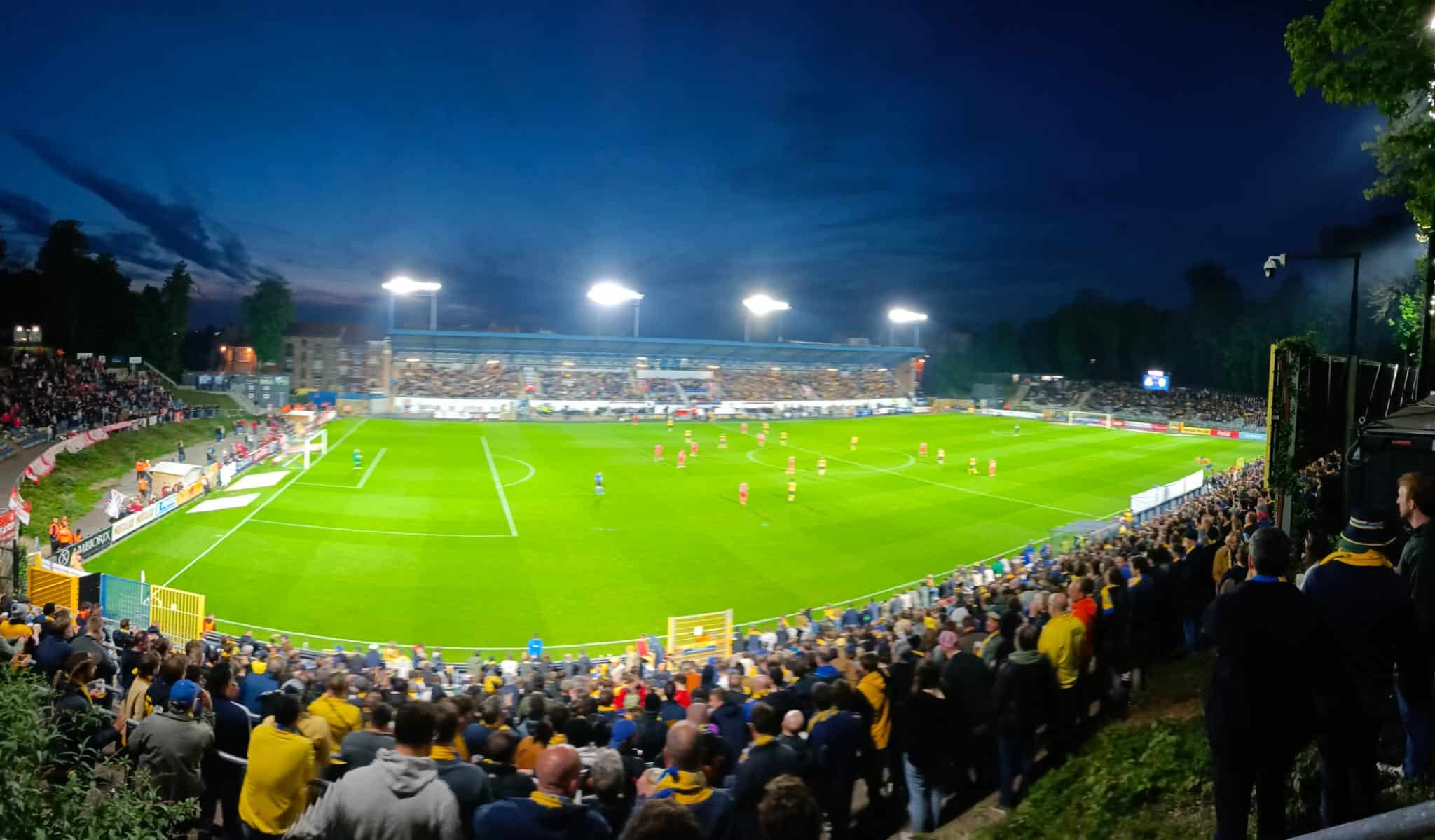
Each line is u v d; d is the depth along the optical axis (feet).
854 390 377.91
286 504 129.39
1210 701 16.71
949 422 317.01
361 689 40.27
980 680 27.58
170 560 98.37
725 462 192.24
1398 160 50.34
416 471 163.94
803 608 91.86
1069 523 139.33
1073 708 28.71
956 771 28.30
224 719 25.67
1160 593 37.14
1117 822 21.59
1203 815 21.07
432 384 292.20
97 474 144.36
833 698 24.82
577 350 321.32
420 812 14.34
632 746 27.89
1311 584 18.84
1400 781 20.01
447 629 81.20
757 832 20.44
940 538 126.00
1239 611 16.24
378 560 101.96
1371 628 17.78
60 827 16.81
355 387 369.09
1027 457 220.02
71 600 73.97
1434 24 41.88
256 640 75.36
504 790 20.24
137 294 284.20
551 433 234.38
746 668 50.75
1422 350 57.00
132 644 46.11
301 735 22.15
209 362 401.70
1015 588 56.44
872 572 106.83
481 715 26.00
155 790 18.88
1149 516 130.00
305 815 14.80
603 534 119.96
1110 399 395.75
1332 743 16.79
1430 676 18.84
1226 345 419.33
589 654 76.69
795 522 132.36
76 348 266.16
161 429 184.96
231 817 25.61
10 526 89.10
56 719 21.07
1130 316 456.45
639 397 317.63
